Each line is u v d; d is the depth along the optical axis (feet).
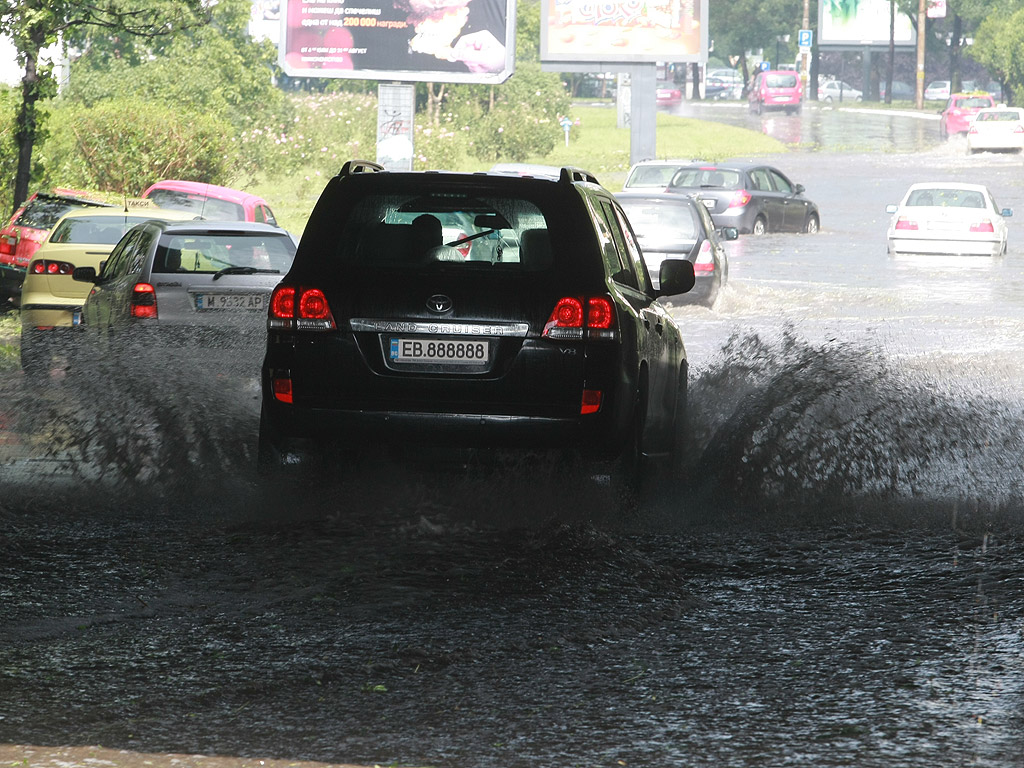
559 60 412.77
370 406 75.05
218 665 52.65
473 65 358.23
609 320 75.00
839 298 227.20
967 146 619.26
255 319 127.65
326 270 75.82
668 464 91.04
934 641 56.65
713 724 47.26
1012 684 51.47
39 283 163.84
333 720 47.34
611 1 409.49
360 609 59.52
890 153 622.13
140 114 335.47
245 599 60.95
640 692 50.34
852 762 44.01
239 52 483.51
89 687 50.26
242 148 419.54
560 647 55.11
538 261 75.72
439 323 74.64
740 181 345.92
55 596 61.36
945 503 83.41
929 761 44.14
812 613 60.59
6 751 44.29
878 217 401.08
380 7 356.59
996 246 287.48
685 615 60.03
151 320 126.52
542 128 538.88
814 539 74.49
